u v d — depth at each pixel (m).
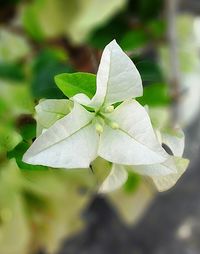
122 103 0.25
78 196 0.42
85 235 0.70
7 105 0.31
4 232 0.40
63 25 0.45
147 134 0.24
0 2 0.47
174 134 0.27
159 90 0.34
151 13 0.46
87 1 0.44
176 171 0.25
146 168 0.25
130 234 0.71
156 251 0.71
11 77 0.43
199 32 0.49
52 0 0.44
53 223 0.42
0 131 0.27
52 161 0.23
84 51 0.46
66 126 0.24
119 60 0.24
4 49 0.47
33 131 0.28
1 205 0.38
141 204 0.45
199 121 0.71
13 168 0.33
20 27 0.47
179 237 0.71
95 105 0.25
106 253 0.70
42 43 0.47
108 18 0.45
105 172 0.26
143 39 0.45
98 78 0.24
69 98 0.25
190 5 0.52
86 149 0.24
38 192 0.38
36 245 0.44
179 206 0.72
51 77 0.41
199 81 0.49
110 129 0.25
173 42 0.43
